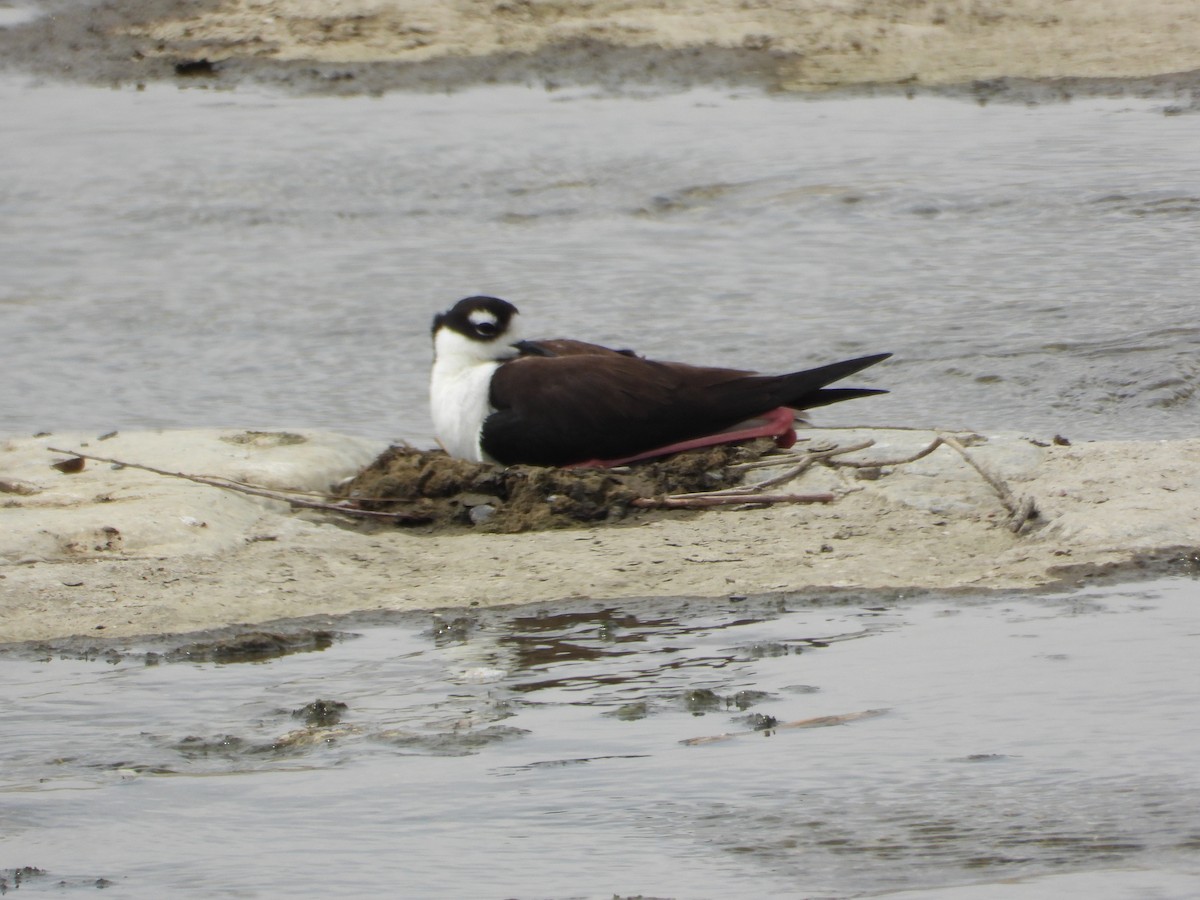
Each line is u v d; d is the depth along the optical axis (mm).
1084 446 13617
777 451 13883
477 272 22438
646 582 11359
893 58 34906
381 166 28156
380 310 21094
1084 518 11875
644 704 9094
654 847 7340
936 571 11367
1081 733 8383
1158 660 9414
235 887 7121
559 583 11391
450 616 10828
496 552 12109
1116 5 37250
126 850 7520
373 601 11188
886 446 13883
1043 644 9797
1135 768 7922
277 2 40125
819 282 21359
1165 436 15727
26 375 19000
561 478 13078
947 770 8008
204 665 10062
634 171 27078
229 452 14094
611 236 23922
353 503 13133
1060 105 30875
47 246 24469
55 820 7863
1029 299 20188
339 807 7910
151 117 32781
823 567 11500
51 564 11711
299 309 21281
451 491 13250
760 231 23781
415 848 7434
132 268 23312
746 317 20109
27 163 29156
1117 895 6641
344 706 9227
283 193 26875
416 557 12109
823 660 9711
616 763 8289
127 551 11992
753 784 7969
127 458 14070
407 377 18672
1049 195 24656
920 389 17453
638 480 13250
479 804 7883
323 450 14188
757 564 11617
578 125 30531
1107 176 25516
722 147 28328
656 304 20750
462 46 37031
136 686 9719
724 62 35188
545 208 25531
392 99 33688
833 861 7109
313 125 31453
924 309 20078
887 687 9203
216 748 8742
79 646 10453
